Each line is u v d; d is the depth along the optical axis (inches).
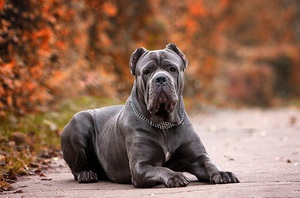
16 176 776.3
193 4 2170.3
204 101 2491.4
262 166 803.4
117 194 604.4
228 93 3164.4
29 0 1178.0
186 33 2174.0
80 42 1483.8
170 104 648.4
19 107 1168.8
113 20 1828.2
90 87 1561.3
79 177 728.3
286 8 4367.6
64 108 1318.9
